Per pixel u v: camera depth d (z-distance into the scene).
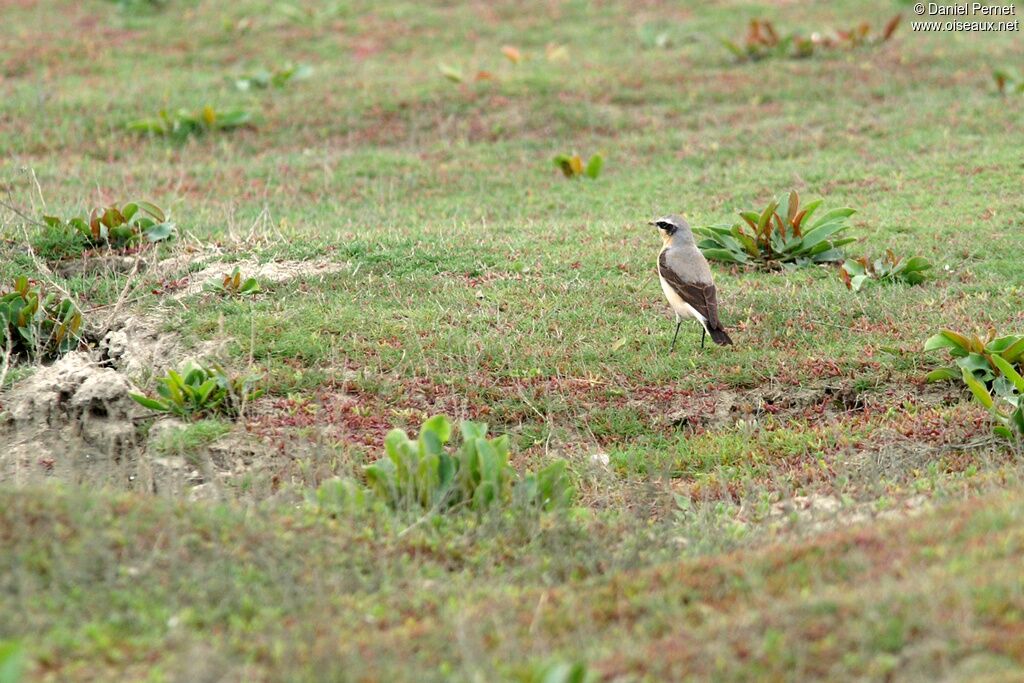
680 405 13.53
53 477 12.11
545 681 6.92
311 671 7.31
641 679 7.15
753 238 17.14
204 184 22.20
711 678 7.07
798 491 11.71
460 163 23.44
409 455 10.66
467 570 9.34
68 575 8.24
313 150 24.38
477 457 10.61
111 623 7.86
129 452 12.60
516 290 15.98
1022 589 7.64
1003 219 18.53
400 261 16.91
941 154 22.25
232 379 13.30
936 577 7.96
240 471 11.93
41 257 17.06
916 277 16.25
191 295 15.53
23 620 7.74
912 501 10.94
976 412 12.92
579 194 21.64
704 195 21.11
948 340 13.48
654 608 8.15
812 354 14.23
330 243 17.47
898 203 19.84
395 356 14.10
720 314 15.42
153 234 17.70
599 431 13.14
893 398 13.48
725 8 33.81
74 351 14.51
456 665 7.53
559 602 8.55
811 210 17.20
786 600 7.92
